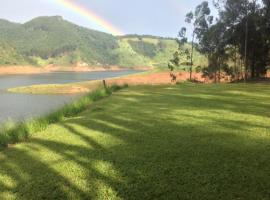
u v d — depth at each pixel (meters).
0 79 111.81
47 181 6.11
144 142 8.24
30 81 101.12
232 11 44.72
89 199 5.35
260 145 7.69
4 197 5.55
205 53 51.25
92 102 15.95
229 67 50.69
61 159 7.30
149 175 6.11
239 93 19.05
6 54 185.00
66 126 10.62
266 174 5.97
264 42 43.47
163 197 5.27
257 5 43.66
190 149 7.49
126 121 10.85
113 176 6.17
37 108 33.84
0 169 6.88
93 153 7.58
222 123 10.15
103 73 172.25
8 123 10.79
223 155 7.02
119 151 7.61
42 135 9.65
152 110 12.84
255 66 45.41
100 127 10.15
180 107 13.50
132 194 5.43
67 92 57.62
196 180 5.81
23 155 7.79
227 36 46.12
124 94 19.05
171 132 9.14
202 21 50.66
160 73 78.75
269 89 21.80
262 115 11.42
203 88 22.97
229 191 5.37
